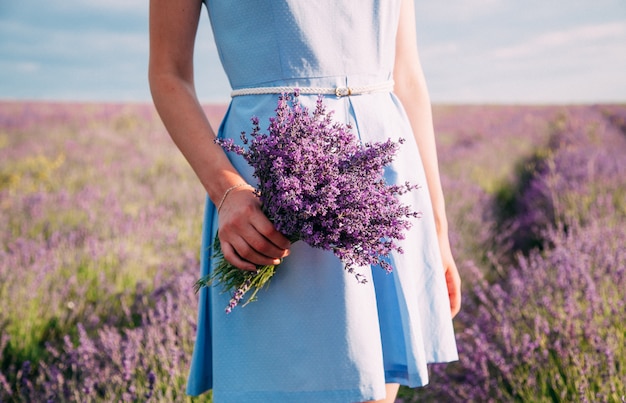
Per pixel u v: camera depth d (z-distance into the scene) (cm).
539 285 356
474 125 1075
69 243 492
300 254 130
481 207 612
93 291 431
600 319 308
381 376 131
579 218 549
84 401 279
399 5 145
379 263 121
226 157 129
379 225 119
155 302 405
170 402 265
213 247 134
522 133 977
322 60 134
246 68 137
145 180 719
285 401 130
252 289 132
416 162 144
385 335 140
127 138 912
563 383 274
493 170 796
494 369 318
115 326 389
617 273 346
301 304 130
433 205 155
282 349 130
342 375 128
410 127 147
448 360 143
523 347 296
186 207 617
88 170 745
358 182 119
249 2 132
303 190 117
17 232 537
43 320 386
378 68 141
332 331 129
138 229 526
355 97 137
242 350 133
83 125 967
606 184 595
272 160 119
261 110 134
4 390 306
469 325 387
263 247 118
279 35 132
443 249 157
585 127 910
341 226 116
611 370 258
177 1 135
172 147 860
